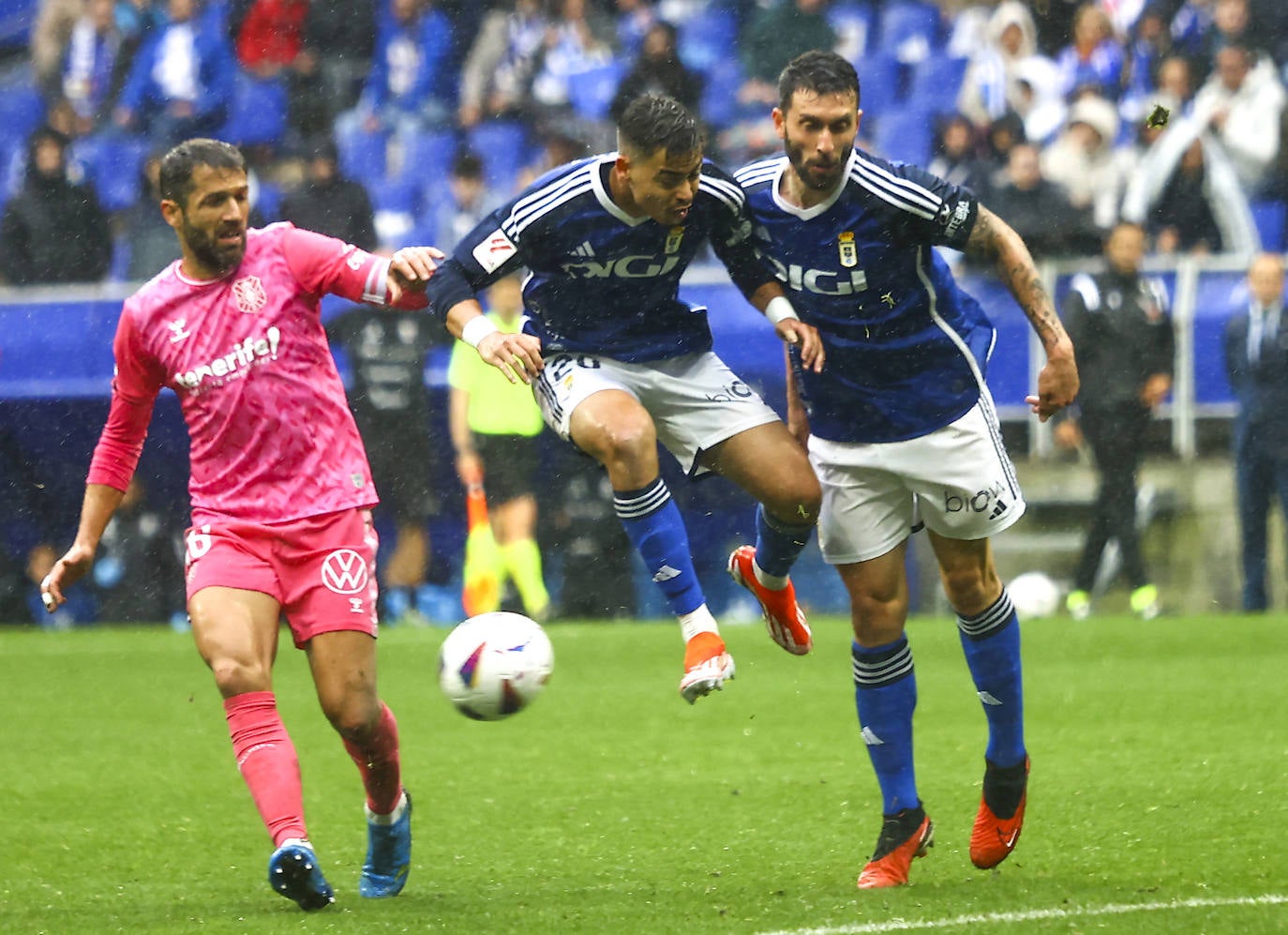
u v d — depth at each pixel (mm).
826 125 14312
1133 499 41844
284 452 14133
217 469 14242
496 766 22703
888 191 14844
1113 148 47750
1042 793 19406
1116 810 18250
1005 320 43719
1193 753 22094
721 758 23047
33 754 24641
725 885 14992
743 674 32281
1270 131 48188
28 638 42031
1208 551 42688
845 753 23203
